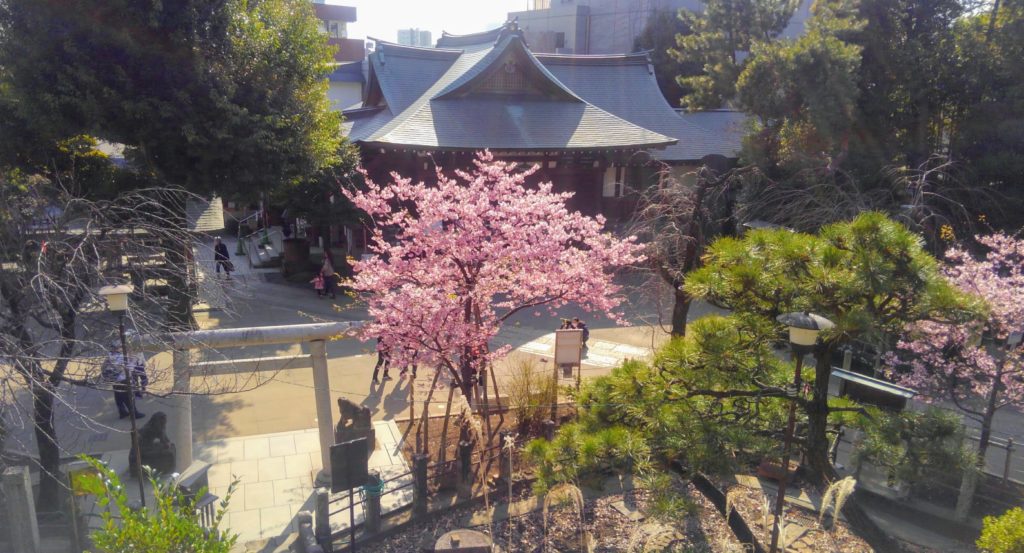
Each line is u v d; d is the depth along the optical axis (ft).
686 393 22.90
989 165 57.26
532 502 30.50
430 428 38.52
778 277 20.34
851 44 62.44
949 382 31.78
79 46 40.09
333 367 48.93
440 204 35.12
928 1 66.13
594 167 81.41
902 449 21.39
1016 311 28.81
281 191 61.05
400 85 97.40
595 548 26.30
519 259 36.11
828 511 29.12
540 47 182.29
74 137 44.60
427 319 32.60
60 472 27.76
